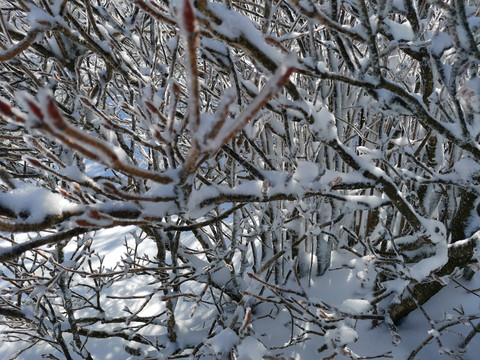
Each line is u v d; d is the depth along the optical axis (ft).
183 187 3.20
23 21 9.39
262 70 4.34
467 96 3.85
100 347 11.60
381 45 7.98
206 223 5.25
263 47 3.67
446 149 9.64
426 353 8.11
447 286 9.39
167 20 3.19
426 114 4.82
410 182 8.67
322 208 10.21
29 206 2.89
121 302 13.74
